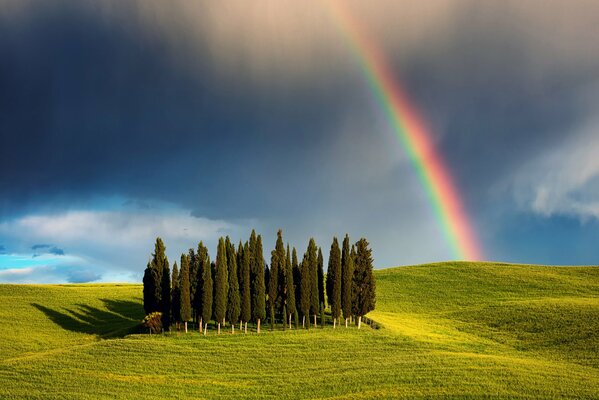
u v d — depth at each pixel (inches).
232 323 3046.3
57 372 2347.4
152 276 3127.5
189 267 3339.1
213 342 2817.4
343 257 3280.0
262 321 3417.8
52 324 3422.7
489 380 2111.2
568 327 2967.5
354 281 3260.3
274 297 3218.5
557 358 2539.4
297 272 3321.9
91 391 2129.7
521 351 2714.1
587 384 2060.8
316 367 2413.9
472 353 2637.8
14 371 2357.3
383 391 2033.7
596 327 2896.2
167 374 2342.5
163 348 2704.2
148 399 2054.6
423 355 2546.8
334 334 2994.6
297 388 2143.2
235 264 3100.4
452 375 2180.1
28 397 2057.1
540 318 3213.6
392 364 2386.8
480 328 3230.8
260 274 3134.8
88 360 2512.3
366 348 2714.1
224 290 3043.8
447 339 2955.2
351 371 2313.0
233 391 2142.0
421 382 2108.8
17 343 3014.3
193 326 3260.3
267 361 2516.0
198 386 2199.8
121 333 3159.5
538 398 1913.1
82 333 3270.2
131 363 2476.6
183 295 3034.0
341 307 3216.0
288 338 2901.1
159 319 3019.2
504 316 3385.8
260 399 2049.7
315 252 3257.9
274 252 3272.6
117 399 2048.5
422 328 3267.7
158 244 3154.5
